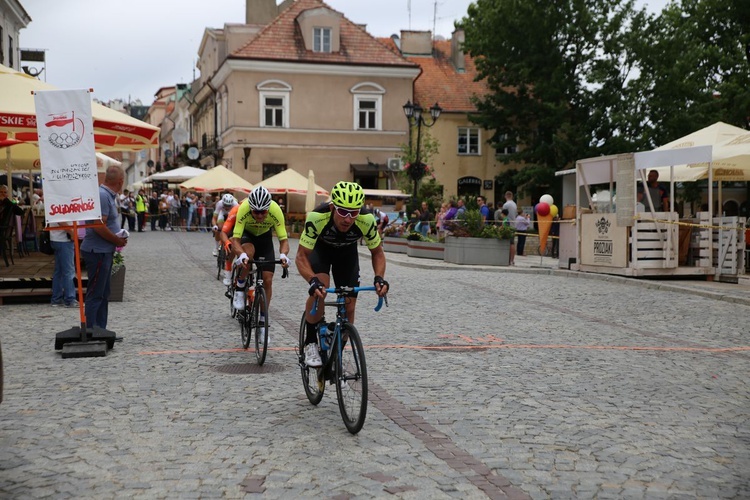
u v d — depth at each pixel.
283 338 9.00
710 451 4.95
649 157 14.95
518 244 23.97
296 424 5.45
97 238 8.16
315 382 6.03
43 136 7.77
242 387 6.56
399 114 40.59
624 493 4.19
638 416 5.77
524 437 5.17
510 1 37.78
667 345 8.83
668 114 35.78
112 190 8.40
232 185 30.53
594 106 38.44
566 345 8.72
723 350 8.55
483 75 40.56
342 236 5.62
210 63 46.56
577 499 4.09
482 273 17.44
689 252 16.08
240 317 8.35
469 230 19.17
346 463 4.61
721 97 34.00
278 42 39.72
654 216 15.30
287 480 4.32
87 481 4.29
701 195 36.09
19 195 27.22
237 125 38.78
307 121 39.56
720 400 6.33
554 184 39.22
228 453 4.79
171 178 37.19
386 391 6.41
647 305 12.13
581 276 16.41
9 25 29.67
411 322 10.24
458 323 10.20
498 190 43.88
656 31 37.03
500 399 6.19
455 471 4.48
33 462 4.61
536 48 38.84
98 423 5.43
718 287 14.00
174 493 4.12
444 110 42.66
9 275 13.02
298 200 37.59
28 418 5.54
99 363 7.49
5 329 9.48
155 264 18.70
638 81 36.75
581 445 5.02
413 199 29.47
